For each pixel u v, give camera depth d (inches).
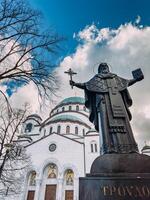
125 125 187.6
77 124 1835.6
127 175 142.1
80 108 2204.7
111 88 216.8
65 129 1771.7
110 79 228.4
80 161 1418.6
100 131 193.2
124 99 215.8
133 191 130.6
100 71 255.4
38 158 1460.4
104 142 178.1
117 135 179.6
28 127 1988.2
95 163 158.9
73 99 2317.9
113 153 166.7
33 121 2030.0
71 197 1262.3
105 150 172.7
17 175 1249.4
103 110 198.5
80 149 1488.7
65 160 1432.1
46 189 1322.6
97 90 216.8
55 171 1414.9
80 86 227.5
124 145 172.2
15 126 665.0
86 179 140.5
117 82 224.8
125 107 209.0
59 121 1813.5
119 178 137.9
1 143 612.4
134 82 227.9
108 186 135.0
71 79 240.4
